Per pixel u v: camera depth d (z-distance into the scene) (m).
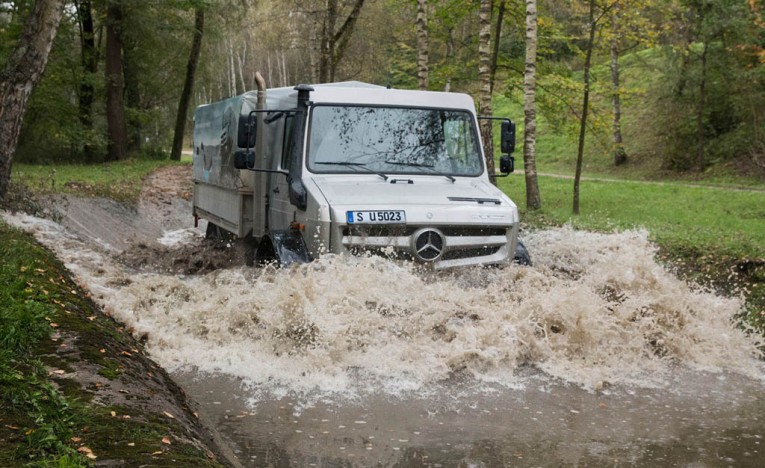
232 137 11.46
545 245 10.09
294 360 7.19
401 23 35.38
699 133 39.50
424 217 8.24
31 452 3.69
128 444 3.97
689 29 39.09
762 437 5.78
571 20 31.23
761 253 12.23
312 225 8.39
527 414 6.14
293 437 5.52
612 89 23.42
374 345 7.28
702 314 8.67
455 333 7.38
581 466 5.12
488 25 20.31
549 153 52.22
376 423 5.84
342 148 9.15
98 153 36.16
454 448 5.38
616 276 8.70
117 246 15.78
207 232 14.02
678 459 5.29
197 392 6.50
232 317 7.89
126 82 40.03
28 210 14.52
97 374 5.15
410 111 9.55
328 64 30.11
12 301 6.25
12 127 14.23
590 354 7.57
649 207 23.88
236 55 69.00
